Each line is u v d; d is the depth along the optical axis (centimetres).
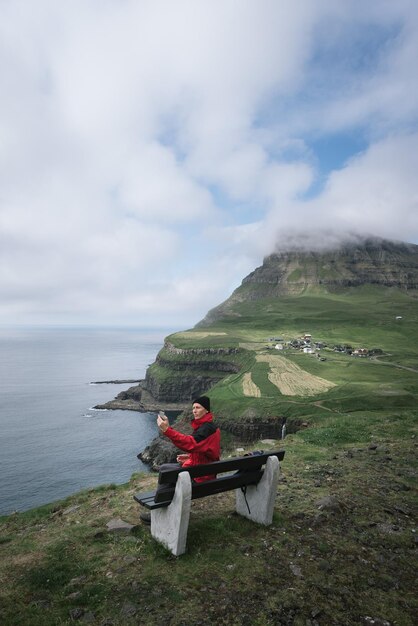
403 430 1683
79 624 504
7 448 9962
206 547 683
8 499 6938
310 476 1071
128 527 773
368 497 923
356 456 1280
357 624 512
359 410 10262
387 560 666
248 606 536
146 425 12838
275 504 875
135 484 1122
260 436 10762
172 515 661
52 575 614
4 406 15550
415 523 805
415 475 1085
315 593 568
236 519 793
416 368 15925
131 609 529
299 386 13462
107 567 630
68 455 9500
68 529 795
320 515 809
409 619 526
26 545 741
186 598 550
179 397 19238
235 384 14362
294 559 654
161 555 653
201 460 721
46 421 13100
